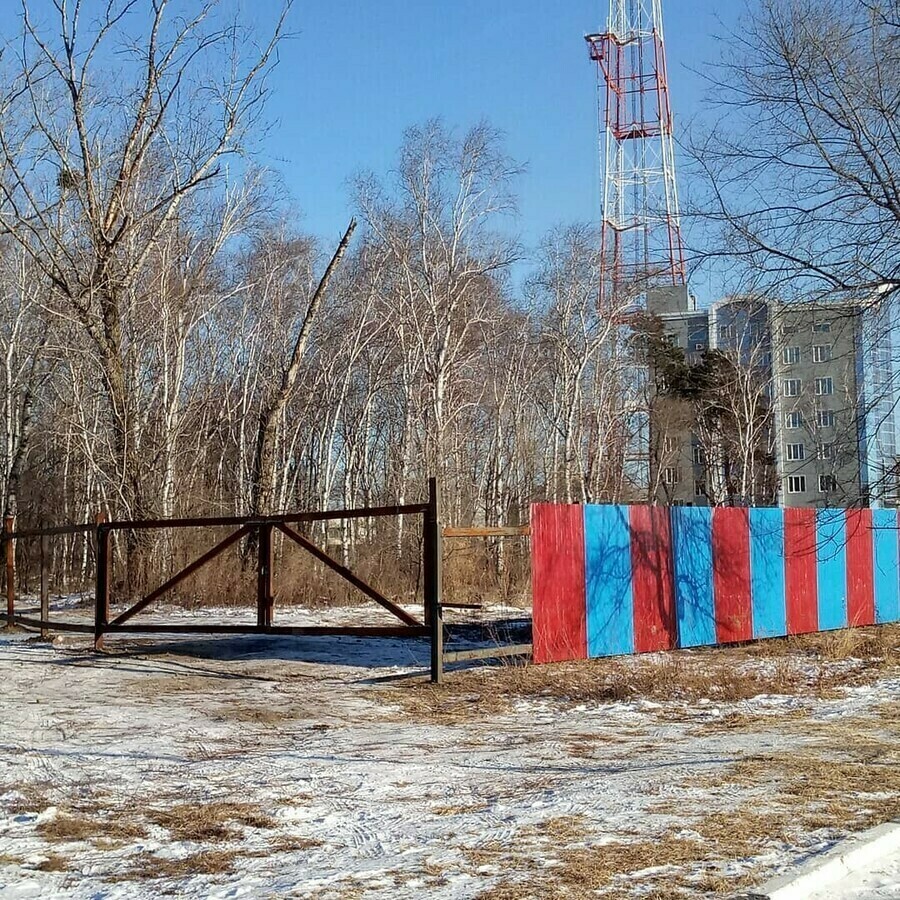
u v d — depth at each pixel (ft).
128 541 79.46
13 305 114.73
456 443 126.82
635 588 50.08
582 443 137.80
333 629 43.11
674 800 22.24
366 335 144.46
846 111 49.85
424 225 124.16
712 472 156.25
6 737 29.94
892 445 59.67
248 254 140.56
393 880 17.02
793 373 107.45
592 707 36.27
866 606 66.23
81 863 18.30
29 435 115.14
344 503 133.49
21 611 73.72
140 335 99.30
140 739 29.99
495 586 84.33
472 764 26.73
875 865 18.29
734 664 47.39
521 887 16.53
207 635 59.52
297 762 26.99
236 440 135.03
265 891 16.57
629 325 136.77
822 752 27.66
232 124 78.54
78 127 73.77
